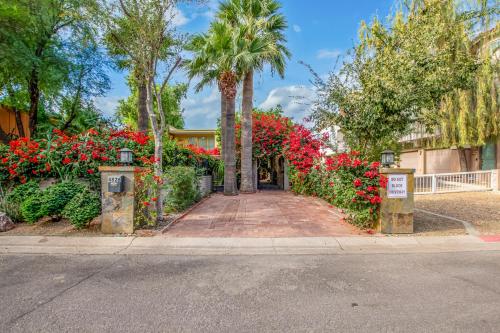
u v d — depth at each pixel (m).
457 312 2.95
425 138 15.80
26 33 11.10
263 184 19.02
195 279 3.88
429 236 6.02
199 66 13.17
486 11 12.06
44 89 13.13
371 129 7.96
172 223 6.99
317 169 10.98
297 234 6.13
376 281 3.80
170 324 2.75
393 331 2.61
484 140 13.83
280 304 3.15
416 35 7.73
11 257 4.82
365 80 7.79
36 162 7.73
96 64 13.40
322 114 8.54
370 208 6.28
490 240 5.82
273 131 15.38
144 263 4.54
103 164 7.90
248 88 13.56
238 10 13.20
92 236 5.89
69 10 10.48
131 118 23.94
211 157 14.96
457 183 14.21
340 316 2.89
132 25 6.80
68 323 2.76
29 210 6.28
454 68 8.16
